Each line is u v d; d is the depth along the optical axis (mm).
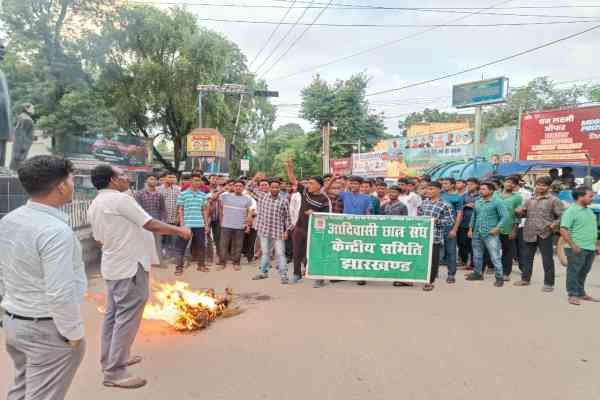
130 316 3904
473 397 3725
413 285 7871
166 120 30359
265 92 29344
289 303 6543
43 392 2527
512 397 3732
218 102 30438
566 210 6668
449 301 6719
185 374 4102
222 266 9422
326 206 7926
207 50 27766
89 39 22703
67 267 2420
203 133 26750
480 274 8367
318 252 7781
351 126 42719
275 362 4375
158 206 8695
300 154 51719
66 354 2531
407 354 4598
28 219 2447
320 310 6168
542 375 4145
